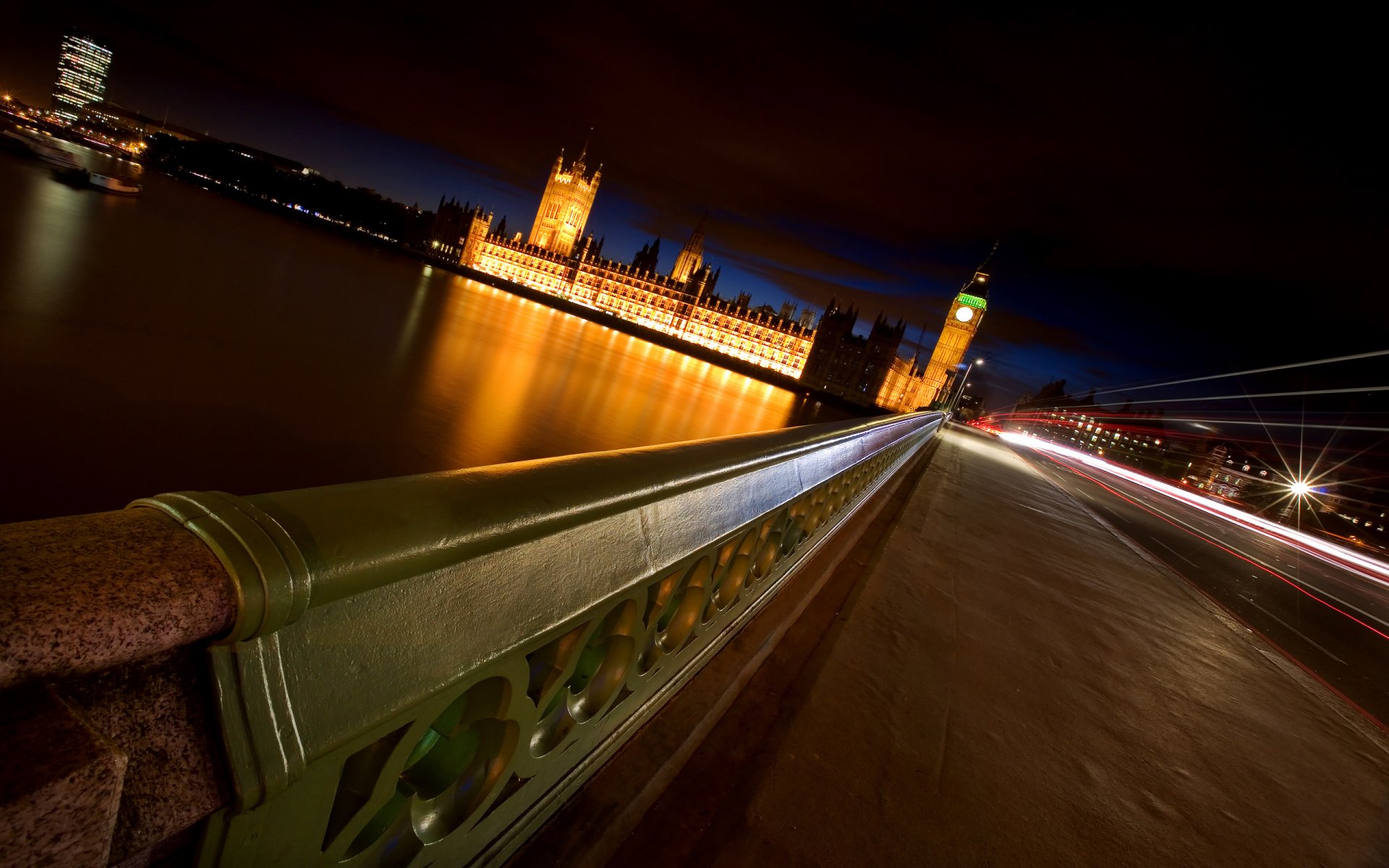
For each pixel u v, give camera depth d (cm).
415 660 81
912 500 755
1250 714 371
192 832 63
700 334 13875
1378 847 264
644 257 15038
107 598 46
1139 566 772
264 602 57
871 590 390
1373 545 3456
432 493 84
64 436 2250
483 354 6034
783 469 235
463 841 109
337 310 5912
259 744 61
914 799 210
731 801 182
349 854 88
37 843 40
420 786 106
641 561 132
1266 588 914
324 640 70
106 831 46
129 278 4519
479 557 89
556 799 141
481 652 91
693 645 202
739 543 199
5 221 4938
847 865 173
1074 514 1134
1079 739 284
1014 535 720
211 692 59
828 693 255
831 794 199
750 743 210
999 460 2028
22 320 3078
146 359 3125
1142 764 279
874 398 12650
